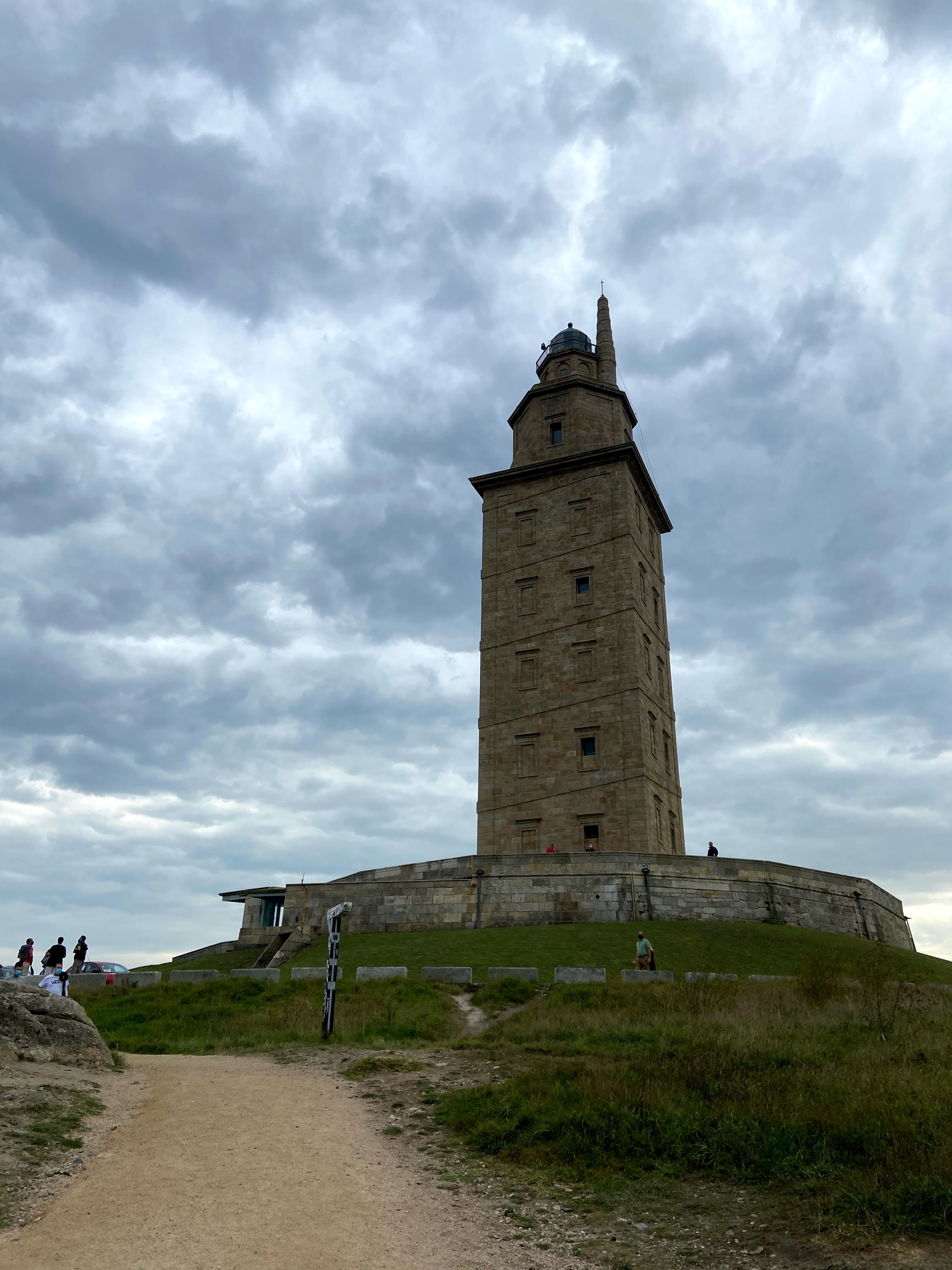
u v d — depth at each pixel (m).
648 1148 9.99
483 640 53.69
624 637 49.81
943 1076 11.88
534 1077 12.80
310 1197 8.66
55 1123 10.53
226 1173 9.23
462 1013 21.88
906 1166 8.47
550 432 57.56
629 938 32.12
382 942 32.75
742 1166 9.34
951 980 30.25
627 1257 7.49
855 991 22.03
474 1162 10.04
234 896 46.66
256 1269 6.96
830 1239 7.46
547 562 53.72
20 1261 6.88
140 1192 8.55
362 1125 11.43
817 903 40.09
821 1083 11.47
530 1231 8.09
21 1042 13.90
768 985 23.23
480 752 51.09
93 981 27.80
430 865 38.56
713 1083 11.87
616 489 53.22
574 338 61.75
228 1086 13.41
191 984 25.81
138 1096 12.64
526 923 36.03
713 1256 7.43
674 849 50.69
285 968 29.58
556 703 50.22
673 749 54.06
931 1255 6.99
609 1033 17.02
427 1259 7.39
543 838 47.84
